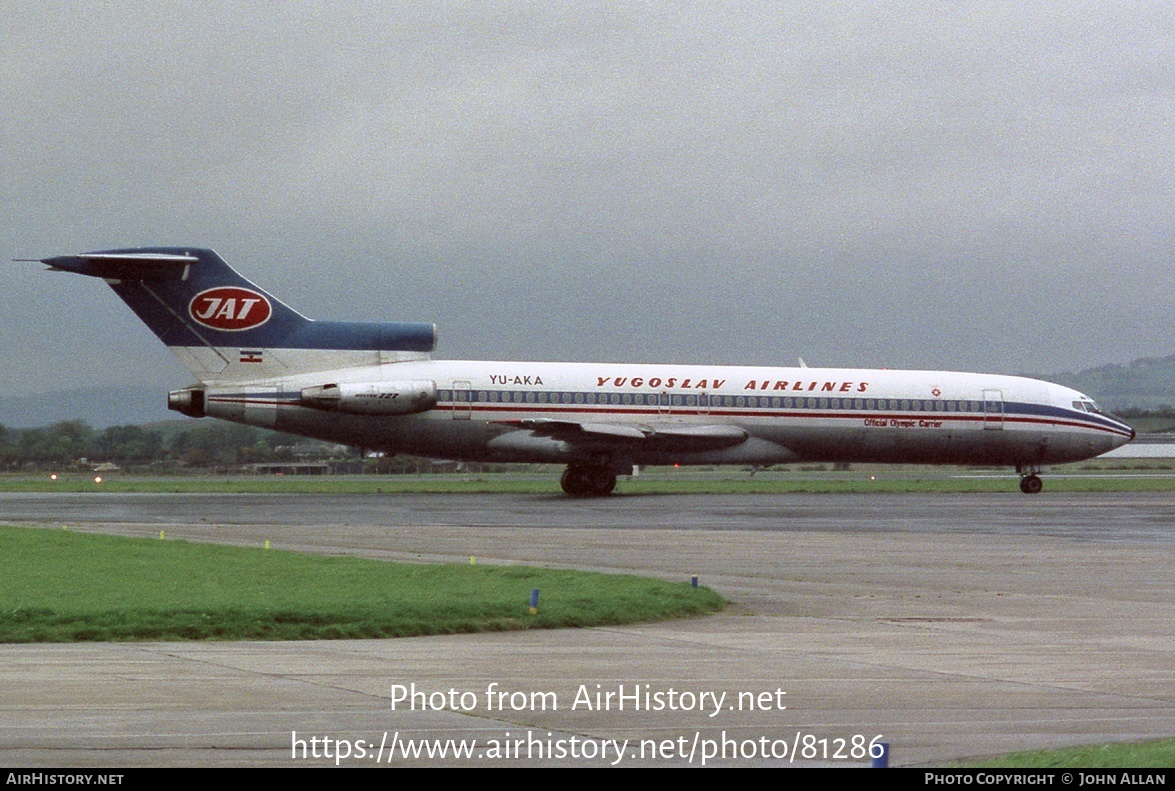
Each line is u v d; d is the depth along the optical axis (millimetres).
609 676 26875
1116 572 49906
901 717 22984
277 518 75438
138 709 22703
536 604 36969
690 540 62469
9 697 23734
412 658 29328
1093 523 73875
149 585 42562
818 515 79312
